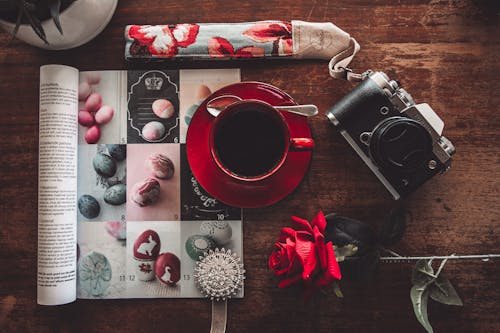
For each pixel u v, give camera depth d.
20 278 0.73
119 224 0.73
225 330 0.72
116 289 0.72
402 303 0.72
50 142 0.68
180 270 0.72
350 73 0.69
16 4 0.62
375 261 0.67
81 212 0.73
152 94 0.73
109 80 0.73
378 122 0.67
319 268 0.64
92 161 0.73
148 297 0.72
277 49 0.71
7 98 0.73
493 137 0.72
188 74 0.73
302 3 0.73
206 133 0.70
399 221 0.67
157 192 0.72
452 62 0.73
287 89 0.73
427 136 0.64
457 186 0.72
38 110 0.73
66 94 0.69
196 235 0.72
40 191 0.68
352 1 0.73
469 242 0.72
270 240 0.72
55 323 0.72
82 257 0.72
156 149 0.73
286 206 0.72
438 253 0.72
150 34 0.71
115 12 0.73
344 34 0.71
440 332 0.72
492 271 0.72
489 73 0.73
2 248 0.73
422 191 0.72
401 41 0.73
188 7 0.73
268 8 0.73
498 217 0.72
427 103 0.73
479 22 0.73
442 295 0.68
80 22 0.67
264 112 0.67
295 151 0.68
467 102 0.73
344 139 0.73
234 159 0.67
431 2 0.73
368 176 0.72
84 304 0.72
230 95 0.69
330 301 0.72
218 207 0.72
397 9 0.73
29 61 0.73
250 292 0.72
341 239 0.66
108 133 0.73
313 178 0.72
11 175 0.73
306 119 0.70
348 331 0.72
